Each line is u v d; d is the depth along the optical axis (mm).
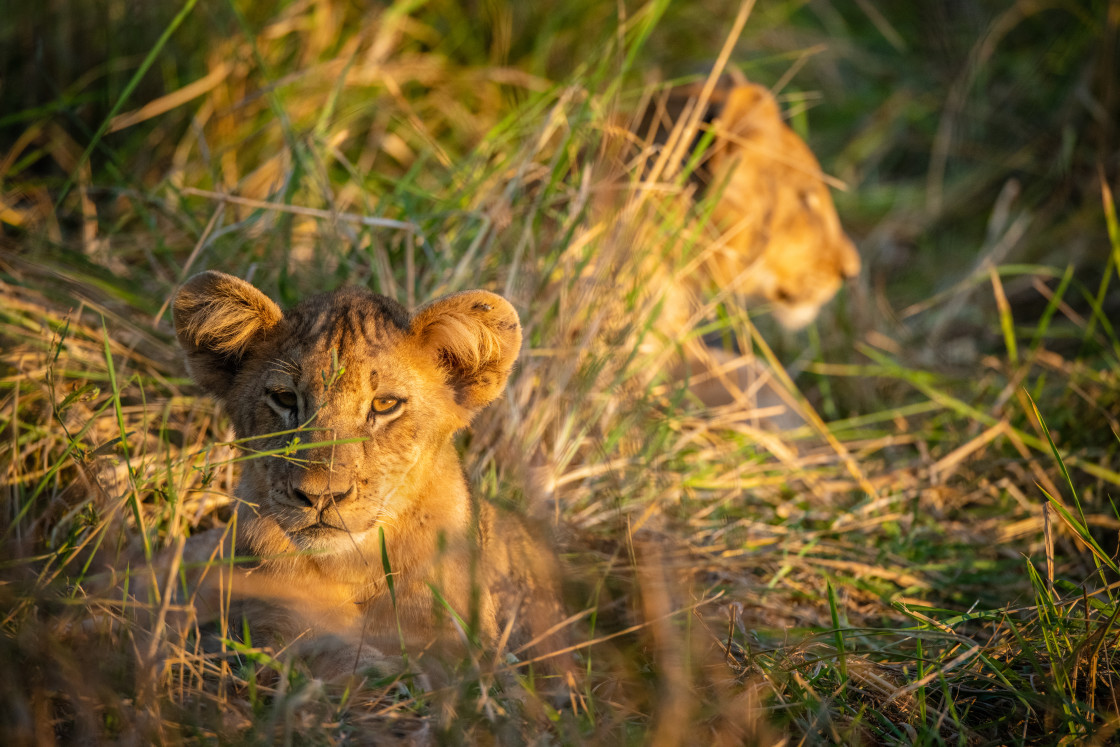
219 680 6508
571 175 11656
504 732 6172
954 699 7164
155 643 6090
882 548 10133
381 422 7328
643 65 17281
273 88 12211
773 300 13852
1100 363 13328
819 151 19391
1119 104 17625
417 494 7586
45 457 8469
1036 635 7609
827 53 20172
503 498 9125
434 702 6438
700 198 12438
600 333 10070
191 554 7805
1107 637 7359
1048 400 12477
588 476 9906
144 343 9820
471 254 10289
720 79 13141
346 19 15344
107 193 12281
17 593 6422
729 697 6812
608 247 10328
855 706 7055
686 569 8906
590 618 8359
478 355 7812
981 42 19859
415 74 15117
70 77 13688
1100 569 7672
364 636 7141
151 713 5836
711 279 12648
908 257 17672
